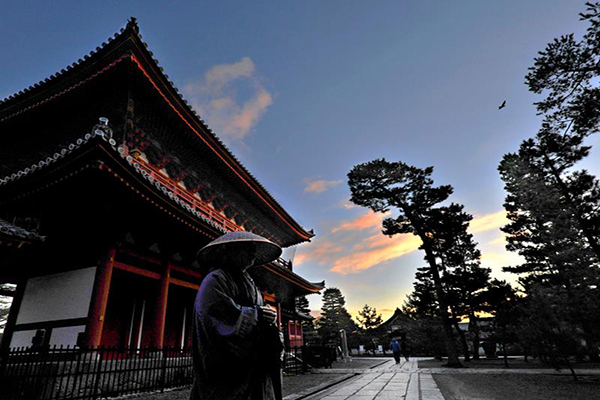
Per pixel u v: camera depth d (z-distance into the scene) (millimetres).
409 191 28141
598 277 13078
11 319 10789
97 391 8070
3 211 10758
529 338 14391
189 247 13695
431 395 9852
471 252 32531
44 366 7715
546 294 14156
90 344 8961
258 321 1904
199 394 1811
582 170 19016
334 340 55438
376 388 11562
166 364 10328
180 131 15367
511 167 18484
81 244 10719
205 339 1802
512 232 28594
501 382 12750
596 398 9102
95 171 8633
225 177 19703
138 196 9828
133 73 12250
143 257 11742
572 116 16016
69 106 14031
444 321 24172
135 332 14328
